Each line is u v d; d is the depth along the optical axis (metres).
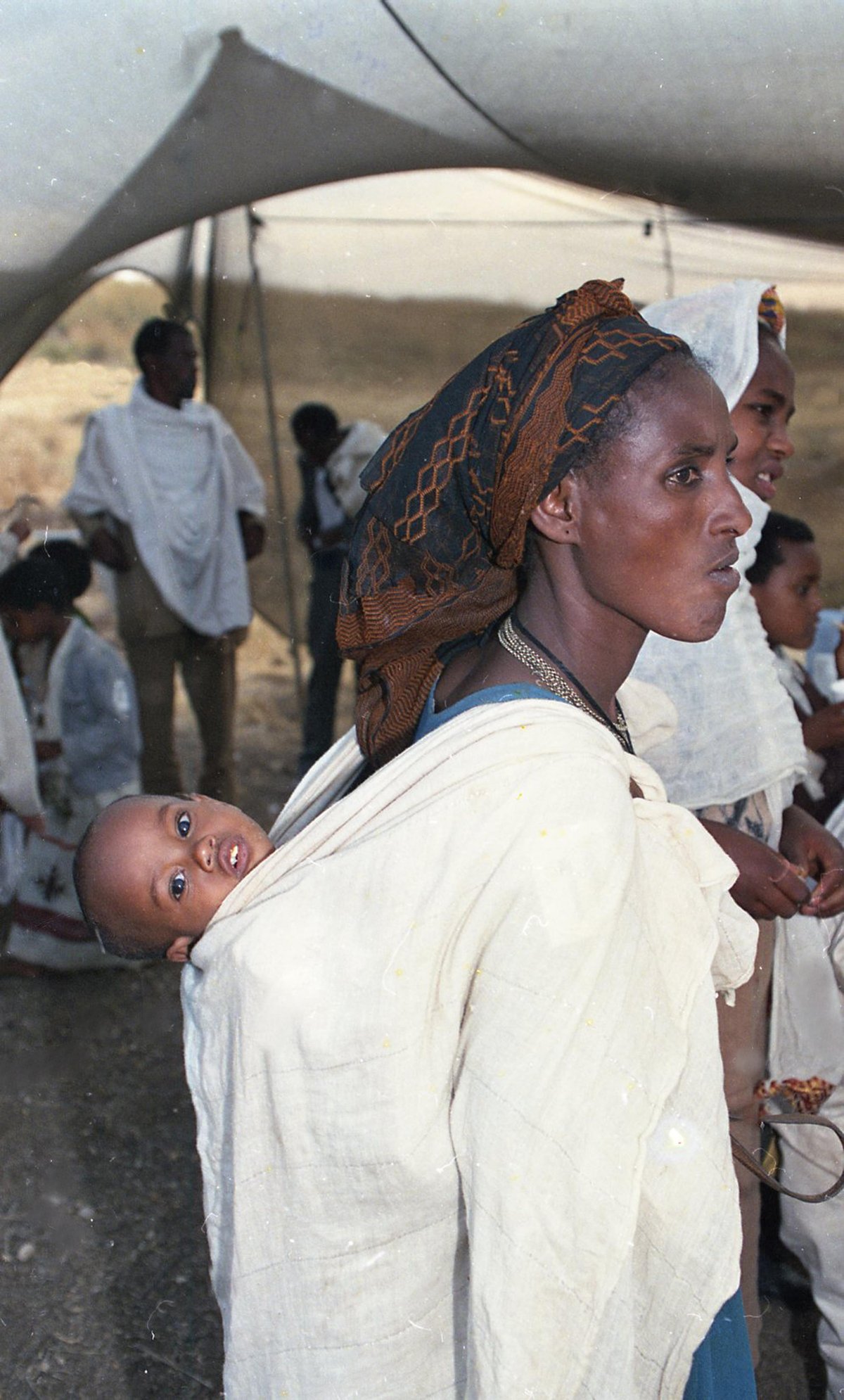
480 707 1.05
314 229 4.64
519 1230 0.93
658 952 1.03
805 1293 2.11
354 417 4.98
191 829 1.32
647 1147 0.98
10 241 2.70
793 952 1.73
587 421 0.99
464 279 4.55
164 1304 2.35
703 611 1.03
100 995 3.46
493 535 1.07
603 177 3.26
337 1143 1.02
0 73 2.38
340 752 1.35
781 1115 1.44
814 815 2.11
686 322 1.74
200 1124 1.13
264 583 5.19
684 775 1.64
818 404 6.29
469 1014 0.98
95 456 3.96
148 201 2.91
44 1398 2.12
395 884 0.99
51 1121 2.89
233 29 2.45
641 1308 1.04
